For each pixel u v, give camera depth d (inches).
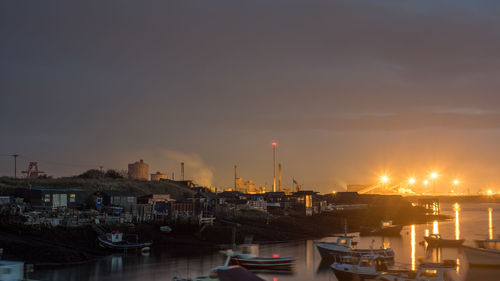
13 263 2096.5
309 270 3048.7
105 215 4001.0
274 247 4200.3
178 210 4940.9
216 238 4124.0
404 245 4478.3
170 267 3029.0
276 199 7293.3
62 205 4325.8
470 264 3225.9
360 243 4650.6
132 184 6584.6
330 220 6712.6
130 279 2667.3
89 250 3373.5
